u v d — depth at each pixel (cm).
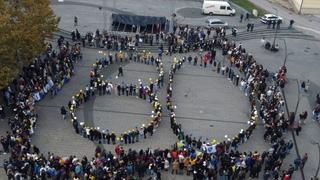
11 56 4594
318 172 4341
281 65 6269
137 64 6041
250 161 4128
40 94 5025
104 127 4747
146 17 6956
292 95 5594
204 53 6400
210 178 4000
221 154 4244
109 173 3866
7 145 4209
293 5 8300
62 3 7631
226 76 5912
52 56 5716
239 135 4562
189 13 7681
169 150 4312
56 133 4600
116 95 5328
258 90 5356
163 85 5584
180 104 5247
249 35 7081
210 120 5019
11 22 4597
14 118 4506
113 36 6412
